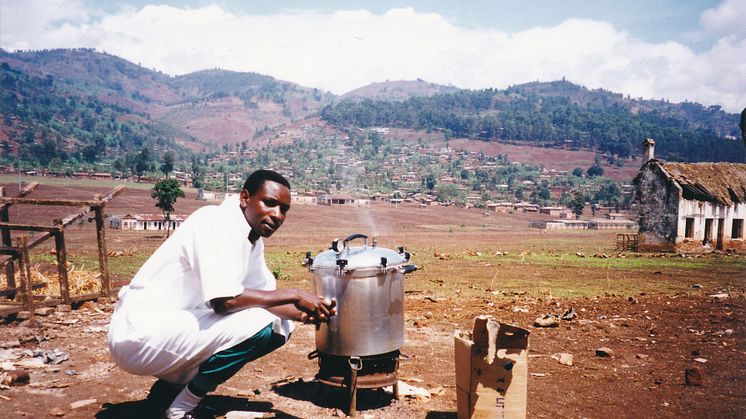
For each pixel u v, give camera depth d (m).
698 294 11.65
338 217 134.25
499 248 43.22
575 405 4.09
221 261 2.96
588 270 18.88
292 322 3.57
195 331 3.04
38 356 4.90
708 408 4.04
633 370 5.22
